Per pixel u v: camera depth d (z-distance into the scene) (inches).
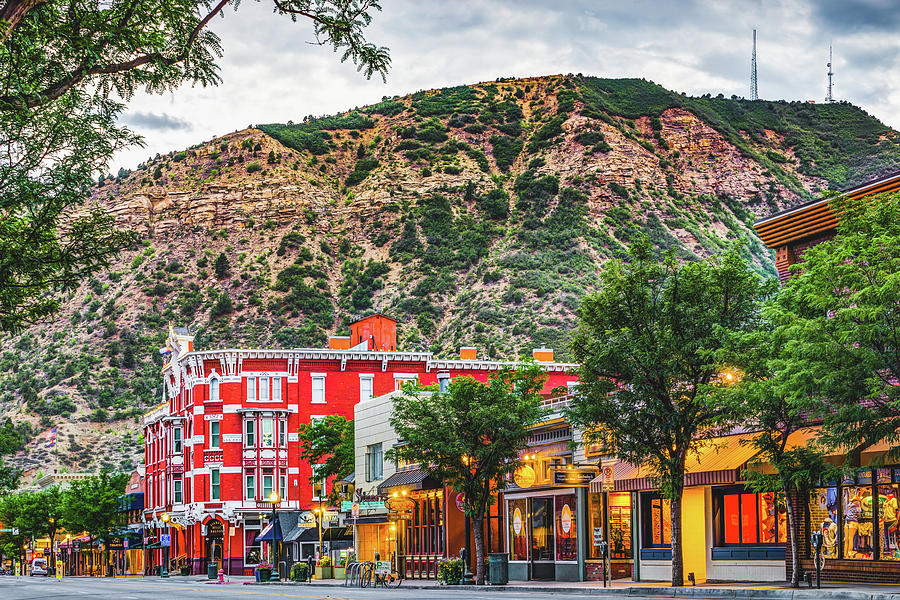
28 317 880.3
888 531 1187.9
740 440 1275.8
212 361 3673.7
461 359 3885.3
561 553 1708.9
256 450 3612.2
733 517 1425.9
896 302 937.5
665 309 1289.4
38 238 821.2
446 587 1689.2
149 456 4291.3
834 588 1125.7
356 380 3703.3
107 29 694.5
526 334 6402.6
